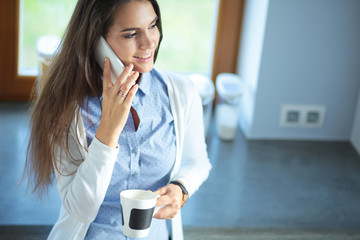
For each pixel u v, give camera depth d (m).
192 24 3.68
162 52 3.72
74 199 1.05
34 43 3.57
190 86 1.27
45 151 1.12
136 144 1.15
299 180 3.00
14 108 3.58
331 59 3.38
